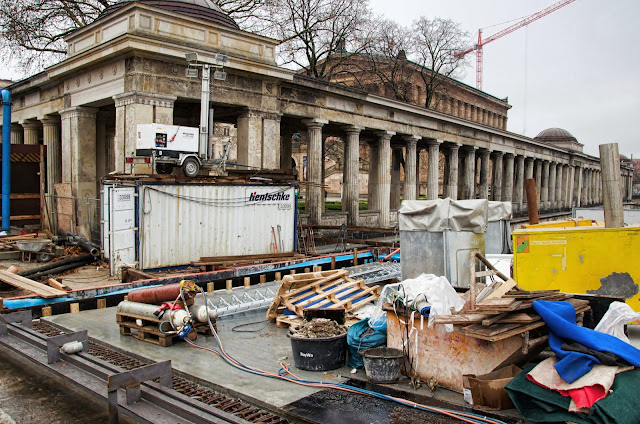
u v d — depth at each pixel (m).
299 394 7.15
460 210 12.31
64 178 26.28
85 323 11.38
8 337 9.88
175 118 28.61
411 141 36.44
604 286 9.21
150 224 16.84
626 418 5.34
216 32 22.48
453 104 70.94
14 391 8.04
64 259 19.36
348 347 8.43
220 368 8.34
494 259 13.30
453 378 7.08
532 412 6.07
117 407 6.47
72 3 34.59
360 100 30.67
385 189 33.94
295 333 8.49
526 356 7.06
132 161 19.08
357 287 12.33
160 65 20.70
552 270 9.60
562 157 69.94
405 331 7.60
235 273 16.33
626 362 6.08
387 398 6.82
